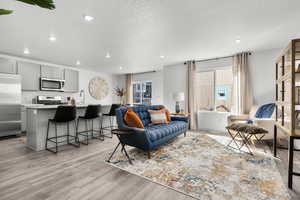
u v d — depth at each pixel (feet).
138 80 24.11
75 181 6.03
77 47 12.00
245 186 5.70
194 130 15.92
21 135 13.74
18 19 7.59
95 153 9.12
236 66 14.02
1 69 13.12
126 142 8.96
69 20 7.76
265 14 7.38
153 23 8.20
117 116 9.14
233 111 14.19
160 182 5.97
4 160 8.04
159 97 22.02
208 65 15.92
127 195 5.19
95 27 8.59
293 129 5.59
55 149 9.82
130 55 14.39
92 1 6.23
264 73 13.05
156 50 12.89
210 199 4.99
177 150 9.59
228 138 12.50
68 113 9.92
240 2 6.41
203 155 8.74
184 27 8.70
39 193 5.27
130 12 7.10
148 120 11.83
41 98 16.03
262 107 11.80
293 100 5.61
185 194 5.26
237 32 9.41
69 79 18.34
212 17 7.63
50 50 12.69
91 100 22.02
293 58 5.58
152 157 8.46
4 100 12.86
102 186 5.70
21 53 13.52
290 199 4.97
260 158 8.29
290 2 6.42
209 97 16.33
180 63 17.66
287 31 9.30
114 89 25.85
